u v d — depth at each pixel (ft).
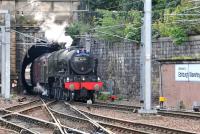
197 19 238.89
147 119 171.22
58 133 130.11
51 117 178.50
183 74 217.77
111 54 320.50
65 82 277.44
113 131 137.59
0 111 207.41
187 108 214.28
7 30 280.31
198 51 233.14
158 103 258.37
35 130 140.77
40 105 235.81
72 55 280.31
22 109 226.38
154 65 267.18
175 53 250.98
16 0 395.55
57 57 301.43
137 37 288.10
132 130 132.26
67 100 282.56
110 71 322.55
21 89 413.80
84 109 218.18
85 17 393.29
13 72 401.90
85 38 353.92
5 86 281.33
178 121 161.58
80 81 278.26
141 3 344.90
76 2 393.91
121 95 306.96
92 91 281.33
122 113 195.11
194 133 121.80
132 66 293.02
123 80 304.71
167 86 228.22
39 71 358.64
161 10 307.78
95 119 173.58
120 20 331.57
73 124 159.43
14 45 399.65
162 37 264.52
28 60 415.85
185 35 242.99
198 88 208.74
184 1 272.72
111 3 391.65
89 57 283.18
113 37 314.55
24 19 397.80
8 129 144.87
